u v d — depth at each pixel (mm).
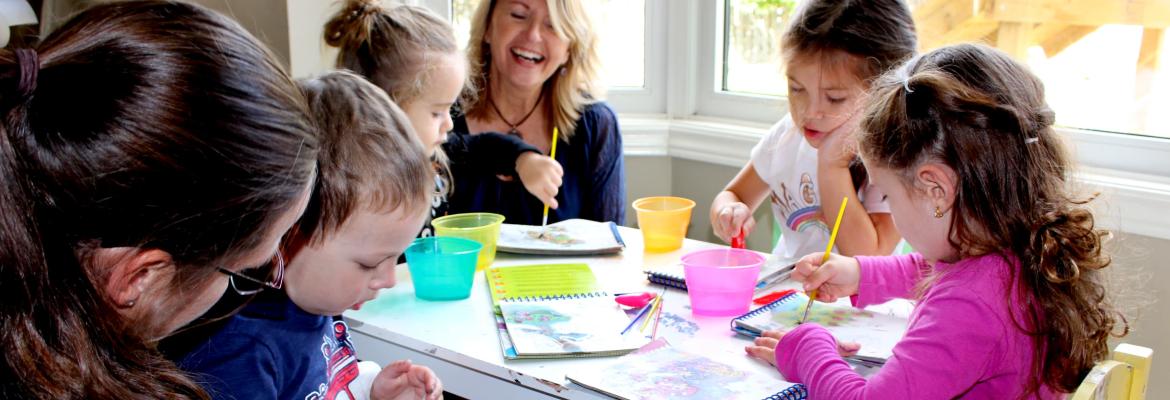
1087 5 1816
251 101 625
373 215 1022
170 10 626
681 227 1551
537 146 2045
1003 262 985
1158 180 1765
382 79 1608
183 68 599
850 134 1460
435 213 1857
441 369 1182
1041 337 963
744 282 1248
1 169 572
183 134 594
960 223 1003
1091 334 1001
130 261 631
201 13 637
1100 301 1026
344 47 1676
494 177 1916
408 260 1342
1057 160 1025
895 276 1253
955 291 978
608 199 2018
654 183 2488
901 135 1021
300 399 1049
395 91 1602
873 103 1090
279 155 644
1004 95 1000
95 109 581
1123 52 1797
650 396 985
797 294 1332
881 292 1253
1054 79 1894
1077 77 1865
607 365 1078
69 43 601
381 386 1180
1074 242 976
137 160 586
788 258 1488
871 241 1562
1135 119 1816
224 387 947
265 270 924
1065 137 1066
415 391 1173
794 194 1779
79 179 583
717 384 1015
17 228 577
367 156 1018
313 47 2326
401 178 1034
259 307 1009
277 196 656
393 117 1088
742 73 2404
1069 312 967
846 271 1264
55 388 606
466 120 2047
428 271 1317
